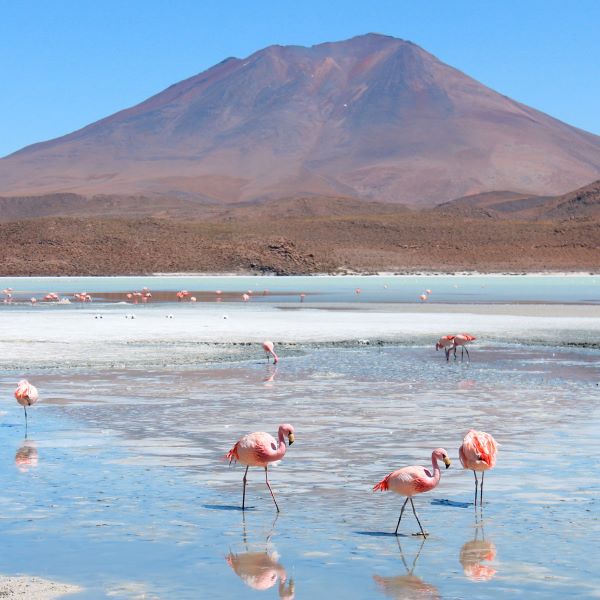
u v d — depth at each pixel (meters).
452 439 21.86
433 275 171.75
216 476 18.45
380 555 13.91
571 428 23.08
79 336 47.41
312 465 19.34
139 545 14.29
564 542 14.43
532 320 59.22
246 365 36.03
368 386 30.47
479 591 12.53
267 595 12.38
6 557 13.75
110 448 20.89
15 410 25.86
